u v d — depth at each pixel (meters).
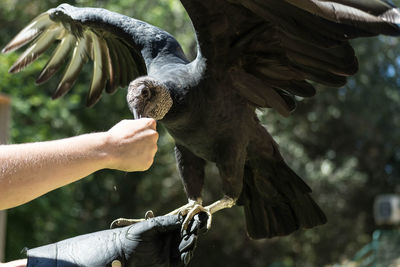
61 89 3.79
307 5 2.43
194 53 11.33
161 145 11.97
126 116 12.31
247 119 2.96
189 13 2.76
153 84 2.72
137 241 2.13
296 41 2.86
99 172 13.11
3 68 9.09
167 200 13.44
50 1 12.24
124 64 3.55
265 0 2.61
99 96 3.67
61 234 9.25
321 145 14.77
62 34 3.73
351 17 2.52
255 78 2.94
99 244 2.12
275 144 3.16
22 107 9.38
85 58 3.69
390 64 14.63
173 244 2.27
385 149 15.19
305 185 3.19
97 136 1.89
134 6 11.15
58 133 11.18
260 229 3.25
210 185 12.58
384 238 10.12
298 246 14.43
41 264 2.04
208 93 2.84
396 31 2.57
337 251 14.24
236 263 14.21
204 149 2.95
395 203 10.64
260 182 3.24
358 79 13.87
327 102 13.84
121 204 13.84
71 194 10.27
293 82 3.06
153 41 3.02
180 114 2.78
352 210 14.94
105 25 3.11
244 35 2.84
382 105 14.52
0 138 5.48
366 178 14.98
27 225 8.70
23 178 1.76
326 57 2.86
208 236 13.54
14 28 12.38
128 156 1.91
